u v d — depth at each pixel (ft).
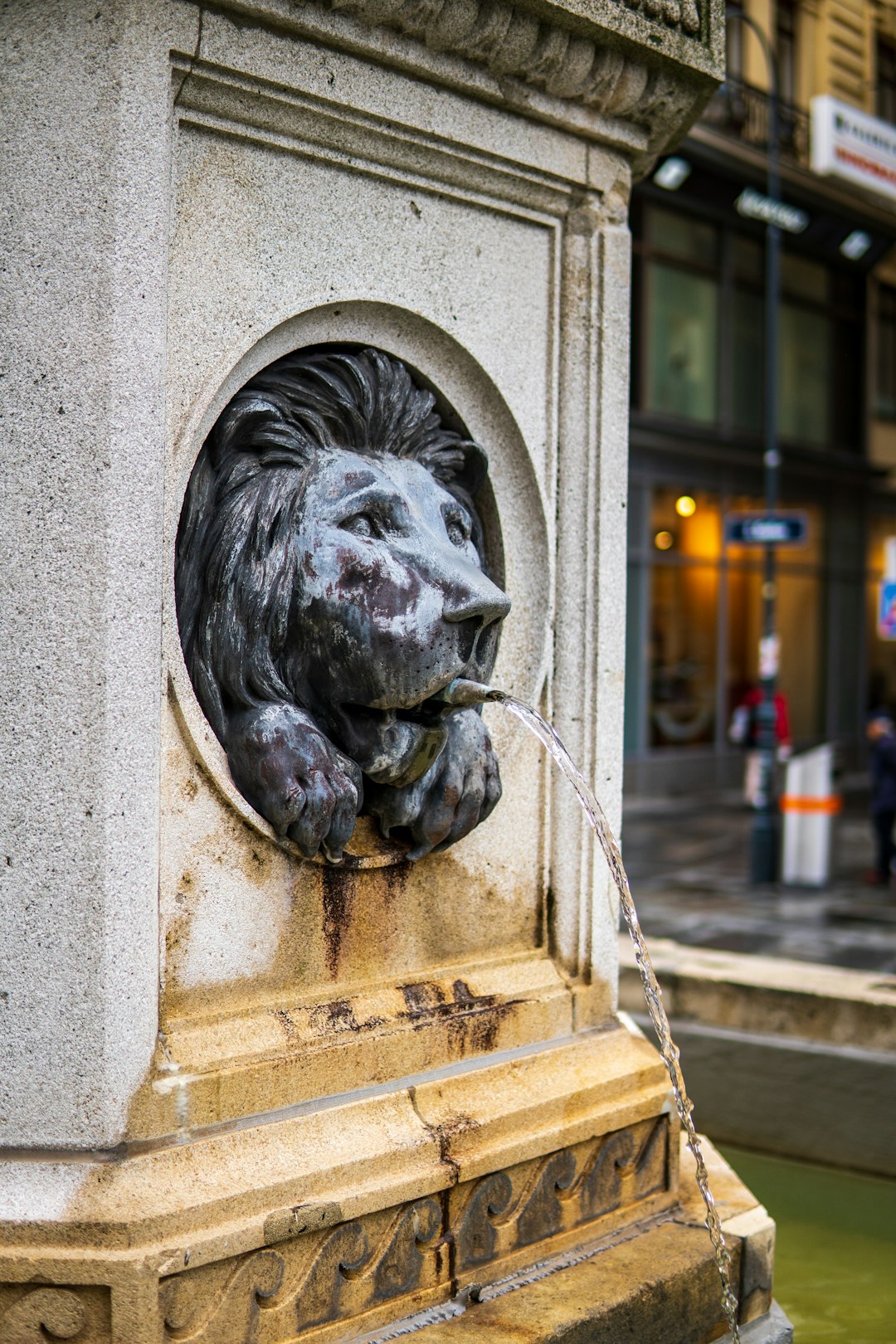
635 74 9.68
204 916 8.02
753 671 61.67
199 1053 7.80
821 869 34.86
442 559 8.63
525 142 9.51
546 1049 9.66
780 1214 14.46
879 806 35.27
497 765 9.41
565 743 10.20
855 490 68.80
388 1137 8.33
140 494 7.44
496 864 9.86
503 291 9.71
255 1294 7.57
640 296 54.39
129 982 7.45
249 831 8.23
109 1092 7.37
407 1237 8.34
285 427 8.57
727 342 58.49
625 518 10.33
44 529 7.39
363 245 8.79
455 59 8.84
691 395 57.21
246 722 8.29
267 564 8.37
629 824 47.26
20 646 7.43
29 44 7.43
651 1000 9.32
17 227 7.45
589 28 9.10
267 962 8.36
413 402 9.29
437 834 9.07
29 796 7.44
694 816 49.62
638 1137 10.02
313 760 8.27
